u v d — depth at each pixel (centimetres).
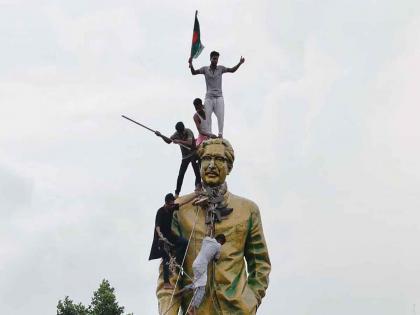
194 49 2177
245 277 1931
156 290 1942
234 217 1950
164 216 1938
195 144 2066
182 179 2089
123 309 3922
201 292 1855
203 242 1875
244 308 1878
